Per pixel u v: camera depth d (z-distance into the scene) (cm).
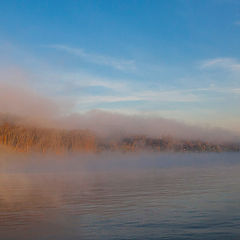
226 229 1227
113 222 1329
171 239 1122
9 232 1192
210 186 2333
